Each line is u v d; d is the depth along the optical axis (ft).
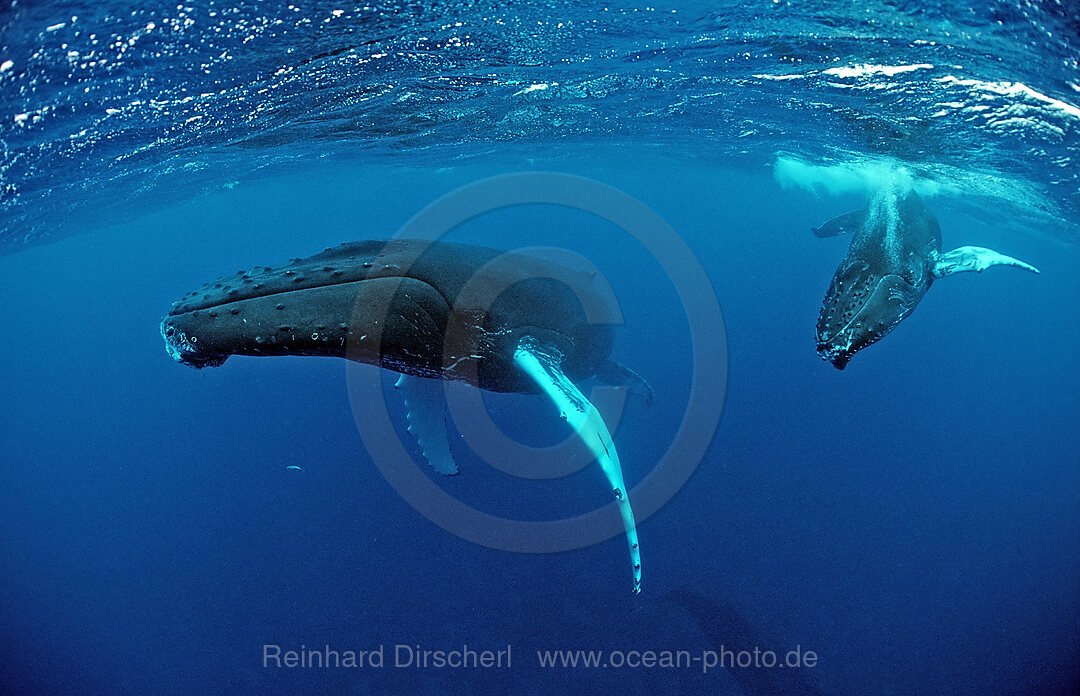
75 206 55.98
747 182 85.10
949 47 26.45
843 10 25.13
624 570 43.50
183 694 39.22
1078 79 25.84
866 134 38.52
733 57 31.24
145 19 23.98
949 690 36.04
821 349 19.35
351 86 34.32
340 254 17.98
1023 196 44.14
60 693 41.04
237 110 36.35
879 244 20.63
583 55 30.83
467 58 30.96
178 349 15.62
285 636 41.24
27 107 30.12
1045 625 41.09
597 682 35.78
